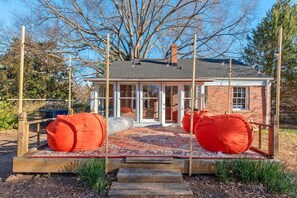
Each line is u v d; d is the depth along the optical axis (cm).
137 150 644
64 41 2098
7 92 1930
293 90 1962
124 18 2205
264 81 1415
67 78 2144
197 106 1270
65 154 596
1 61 1991
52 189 496
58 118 637
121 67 1457
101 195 468
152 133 980
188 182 534
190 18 2177
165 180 515
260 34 2055
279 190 484
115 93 1270
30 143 938
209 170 555
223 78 1375
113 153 605
